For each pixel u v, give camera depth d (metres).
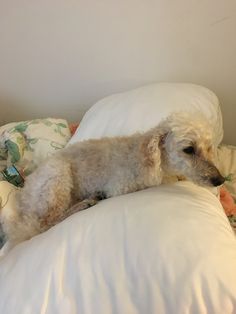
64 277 0.73
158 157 1.04
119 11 1.63
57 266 0.75
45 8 1.68
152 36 1.66
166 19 1.61
